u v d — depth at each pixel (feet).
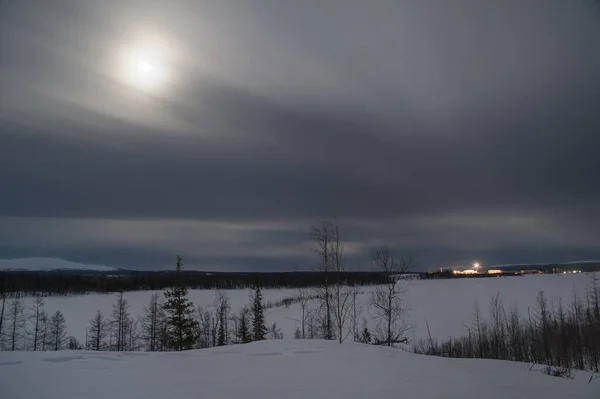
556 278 440.86
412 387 29.58
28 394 23.40
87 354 37.04
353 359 42.16
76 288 350.43
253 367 35.94
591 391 31.32
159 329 171.12
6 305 223.10
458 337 189.26
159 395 24.40
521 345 162.50
